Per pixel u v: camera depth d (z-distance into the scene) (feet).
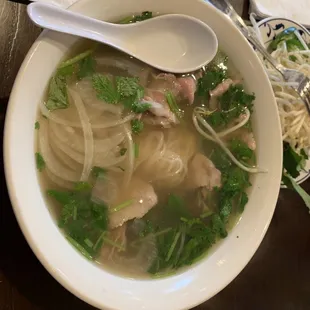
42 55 0.70
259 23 1.08
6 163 0.65
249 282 0.98
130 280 0.77
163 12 0.81
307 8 1.15
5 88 0.80
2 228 0.76
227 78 0.86
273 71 1.08
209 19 0.82
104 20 0.78
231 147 0.87
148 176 0.82
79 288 0.69
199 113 0.85
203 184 0.84
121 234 0.79
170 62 0.82
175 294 0.77
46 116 0.73
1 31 0.82
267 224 0.84
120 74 0.80
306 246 1.05
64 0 0.85
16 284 0.77
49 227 0.71
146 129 0.82
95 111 0.77
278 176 0.86
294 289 1.01
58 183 0.75
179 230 0.83
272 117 0.85
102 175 0.77
